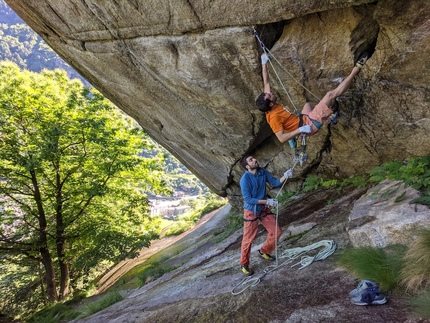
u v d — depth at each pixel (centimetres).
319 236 418
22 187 1259
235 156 752
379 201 389
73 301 1139
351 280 289
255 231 386
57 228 1261
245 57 437
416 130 429
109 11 490
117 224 1320
